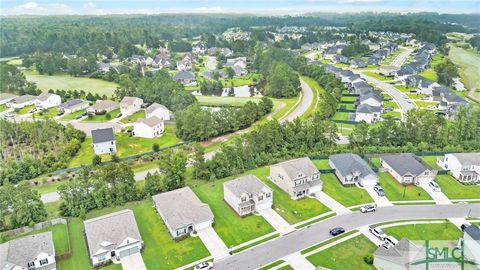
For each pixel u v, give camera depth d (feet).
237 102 484.74
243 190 221.25
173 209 209.15
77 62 629.92
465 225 201.57
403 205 226.38
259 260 180.34
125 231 188.65
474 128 312.50
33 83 523.70
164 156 281.13
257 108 404.57
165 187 243.19
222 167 267.80
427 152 296.51
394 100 468.75
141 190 241.76
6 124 337.93
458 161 254.88
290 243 192.65
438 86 490.08
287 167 243.60
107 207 229.66
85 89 545.03
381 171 270.05
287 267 174.81
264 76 615.98
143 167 295.07
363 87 496.64
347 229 202.80
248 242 194.39
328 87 507.30
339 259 179.42
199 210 208.85
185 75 602.85
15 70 546.67
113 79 597.93
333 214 217.97
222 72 645.10
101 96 501.56
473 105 431.43
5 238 198.59
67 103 437.99
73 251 189.37
